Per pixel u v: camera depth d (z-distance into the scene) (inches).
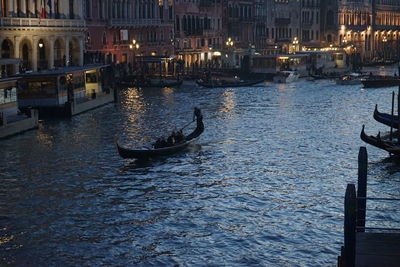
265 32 4530.0
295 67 3769.7
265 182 1186.0
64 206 1042.1
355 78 3373.5
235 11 4264.3
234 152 1450.5
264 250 860.6
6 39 2463.1
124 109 2219.5
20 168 1298.0
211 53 4030.5
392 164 1322.6
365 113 2129.7
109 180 1200.8
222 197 1088.8
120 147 1321.4
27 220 974.4
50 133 1711.4
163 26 3676.2
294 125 1852.9
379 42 5649.6
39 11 2689.5
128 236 910.4
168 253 850.8
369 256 516.7
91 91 2405.3
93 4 3154.5
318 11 5054.1
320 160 1368.1
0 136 1610.5
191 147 1505.9
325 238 899.4
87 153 1443.2
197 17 3966.5
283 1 4677.7
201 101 2480.3
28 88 2006.6
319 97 2645.2
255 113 2121.1
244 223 959.6
